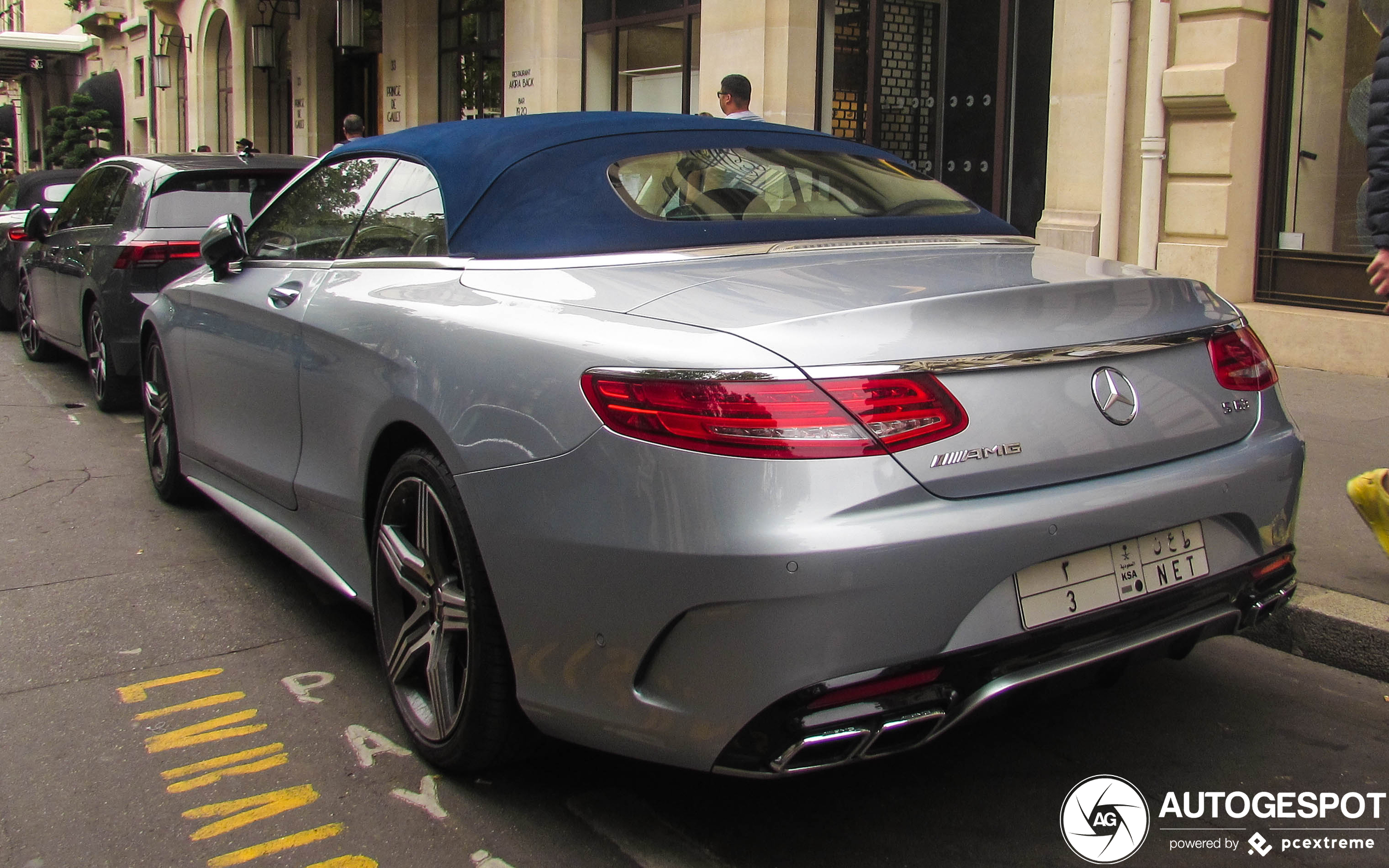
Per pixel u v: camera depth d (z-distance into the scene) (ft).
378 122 69.87
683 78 41.29
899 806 9.15
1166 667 11.96
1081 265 9.65
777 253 9.50
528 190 10.22
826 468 7.08
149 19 94.07
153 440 17.65
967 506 7.39
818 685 7.06
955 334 7.62
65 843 8.56
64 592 13.85
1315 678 11.68
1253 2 24.70
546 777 9.58
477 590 8.68
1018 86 30.45
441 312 9.61
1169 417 8.40
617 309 8.30
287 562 15.07
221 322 13.99
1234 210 25.46
